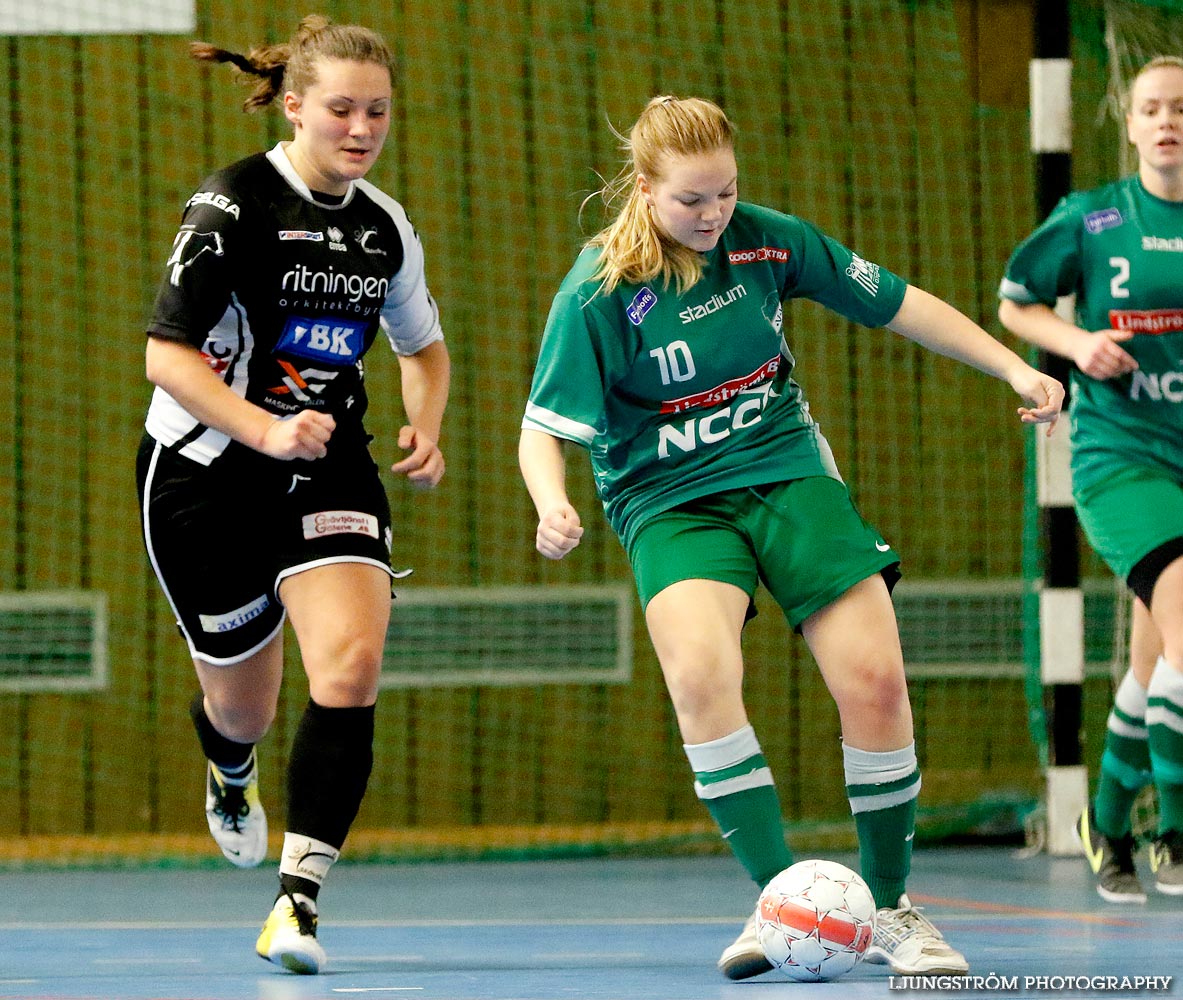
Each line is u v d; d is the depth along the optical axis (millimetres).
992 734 24938
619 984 10750
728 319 11148
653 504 11359
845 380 25062
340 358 12094
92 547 23875
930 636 24969
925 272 25281
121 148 24047
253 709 13430
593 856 22938
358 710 11695
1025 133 25453
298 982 11094
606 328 11023
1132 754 17156
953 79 25344
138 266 24047
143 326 24031
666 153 10398
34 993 10664
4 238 23859
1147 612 16781
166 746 23812
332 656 11617
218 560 12266
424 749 24156
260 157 11969
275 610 12695
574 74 24688
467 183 24516
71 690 23703
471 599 24328
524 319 24594
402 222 12414
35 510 23812
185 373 11297
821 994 10008
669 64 24812
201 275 11445
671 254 10977
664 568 11023
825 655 10898
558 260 24641
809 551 10977
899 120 25234
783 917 10539
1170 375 16344
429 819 24062
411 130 24422
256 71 12398
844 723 11000
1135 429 16469
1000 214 25406
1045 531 21875
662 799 24453
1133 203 16641
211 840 23125
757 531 11172
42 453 23844
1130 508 16172
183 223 11633
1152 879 19438
